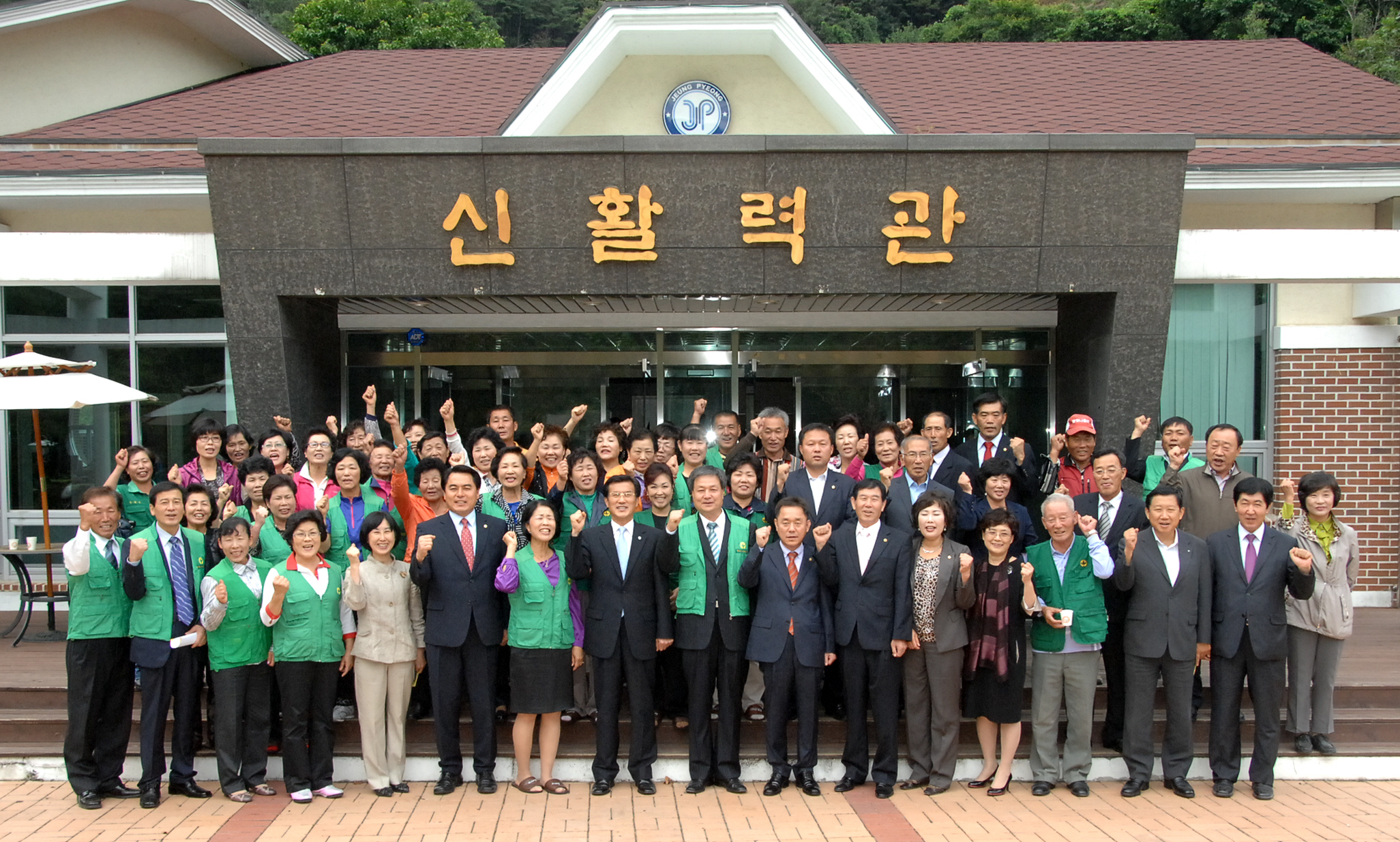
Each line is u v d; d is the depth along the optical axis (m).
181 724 5.45
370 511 5.99
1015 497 6.29
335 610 5.45
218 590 5.18
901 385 9.61
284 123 9.85
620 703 5.75
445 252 7.00
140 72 11.27
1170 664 5.48
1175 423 6.14
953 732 5.50
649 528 5.55
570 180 6.86
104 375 9.50
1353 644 7.51
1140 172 6.87
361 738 5.80
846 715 5.73
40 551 7.79
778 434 6.35
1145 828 5.00
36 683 6.30
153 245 7.23
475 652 5.46
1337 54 20.52
